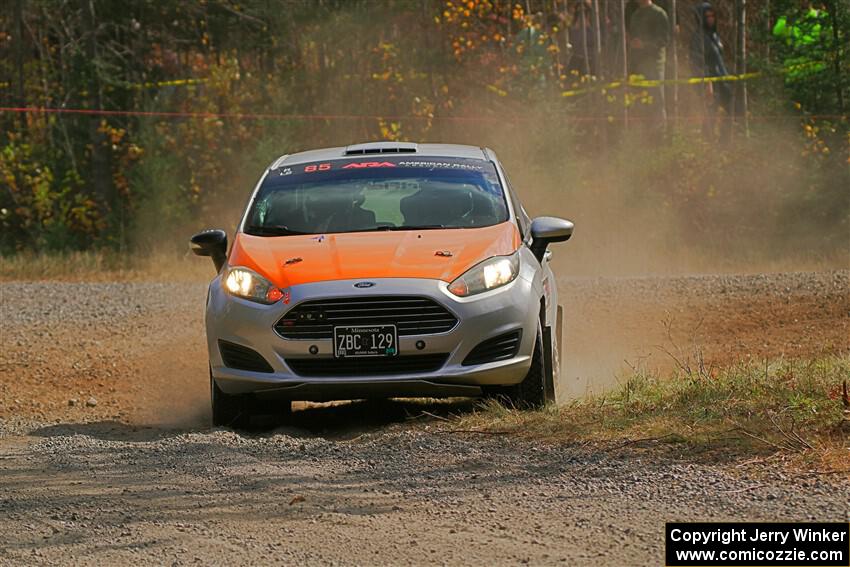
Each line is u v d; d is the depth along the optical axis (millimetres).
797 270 58219
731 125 68250
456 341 24188
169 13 83250
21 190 75188
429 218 27125
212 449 22016
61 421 29094
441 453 21078
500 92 70500
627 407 23484
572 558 14828
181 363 38750
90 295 53844
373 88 74250
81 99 77562
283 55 79438
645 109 72438
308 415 28891
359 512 17266
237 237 27219
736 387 24031
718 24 88188
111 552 15602
